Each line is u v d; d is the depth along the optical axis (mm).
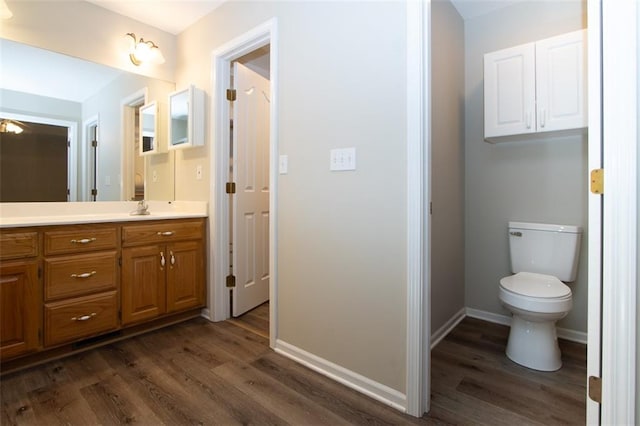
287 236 1887
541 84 2018
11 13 1899
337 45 1635
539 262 2129
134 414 1363
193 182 2611
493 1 2311
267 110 2848
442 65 2168
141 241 2123
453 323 2371
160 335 2176
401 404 1416
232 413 1376
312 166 1748
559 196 2180
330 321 1678
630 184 956
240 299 2564
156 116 2650
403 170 1396
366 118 1519
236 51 2287
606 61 994
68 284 1811
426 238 1377
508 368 1771
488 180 2477
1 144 1954
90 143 2303
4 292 1604
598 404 1035
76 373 1680
